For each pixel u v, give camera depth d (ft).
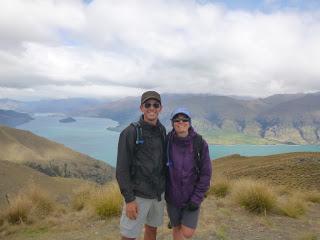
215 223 12.73
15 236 12.42
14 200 15.19
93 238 11.28
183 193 7.24
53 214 15.30
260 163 76.18
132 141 6.94
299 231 12.25
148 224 7.70
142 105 7.09
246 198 15.10
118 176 6.89
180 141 7.22
